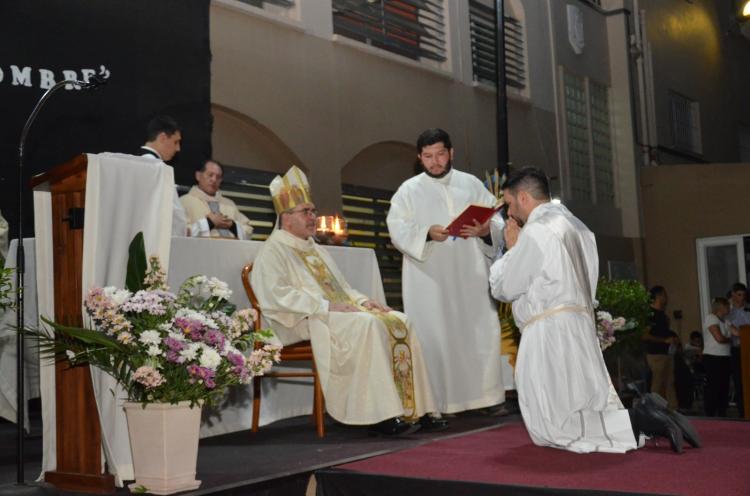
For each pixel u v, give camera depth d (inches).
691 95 639.8
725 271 559.2
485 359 226.1
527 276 170.7
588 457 155.5
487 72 440.8
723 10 694.5
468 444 174.2
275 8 330.6
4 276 155.5
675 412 163.6
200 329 140.3
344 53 353.1
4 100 238.2
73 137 253.4
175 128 228.4
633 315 247.4
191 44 287.1
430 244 222.4
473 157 420.8
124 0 268.8
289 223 208.1
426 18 397.7
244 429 206.4
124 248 145.8
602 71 553.0
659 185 573.3
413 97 387.2
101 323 138.1
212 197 259.9
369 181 380.5
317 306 190.9
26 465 165.6
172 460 135.9
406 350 193.6
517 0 475.5
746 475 135.0
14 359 195.6
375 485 142.6
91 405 140.9
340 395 188.1
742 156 716.7
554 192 490.9
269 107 319.0
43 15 248.2
